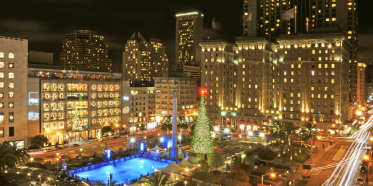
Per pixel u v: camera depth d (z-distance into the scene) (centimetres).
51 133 12006
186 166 7275
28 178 6806
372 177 7881
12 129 10925
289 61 15200
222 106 17562
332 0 18488
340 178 7812
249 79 16288
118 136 13875
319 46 14500
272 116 15800
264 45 16000
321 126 14400
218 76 17525
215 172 7100
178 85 17538
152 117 17200
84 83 13312
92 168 8619
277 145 11894
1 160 6731
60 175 7219
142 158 9938
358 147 11725
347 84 16125
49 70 12556
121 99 14975
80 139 13088
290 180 7538
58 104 12294
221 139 13250
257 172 8231
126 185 6762
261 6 19175
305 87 14838
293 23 19125
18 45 11156
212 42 17588
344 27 18625
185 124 13838
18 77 11119
